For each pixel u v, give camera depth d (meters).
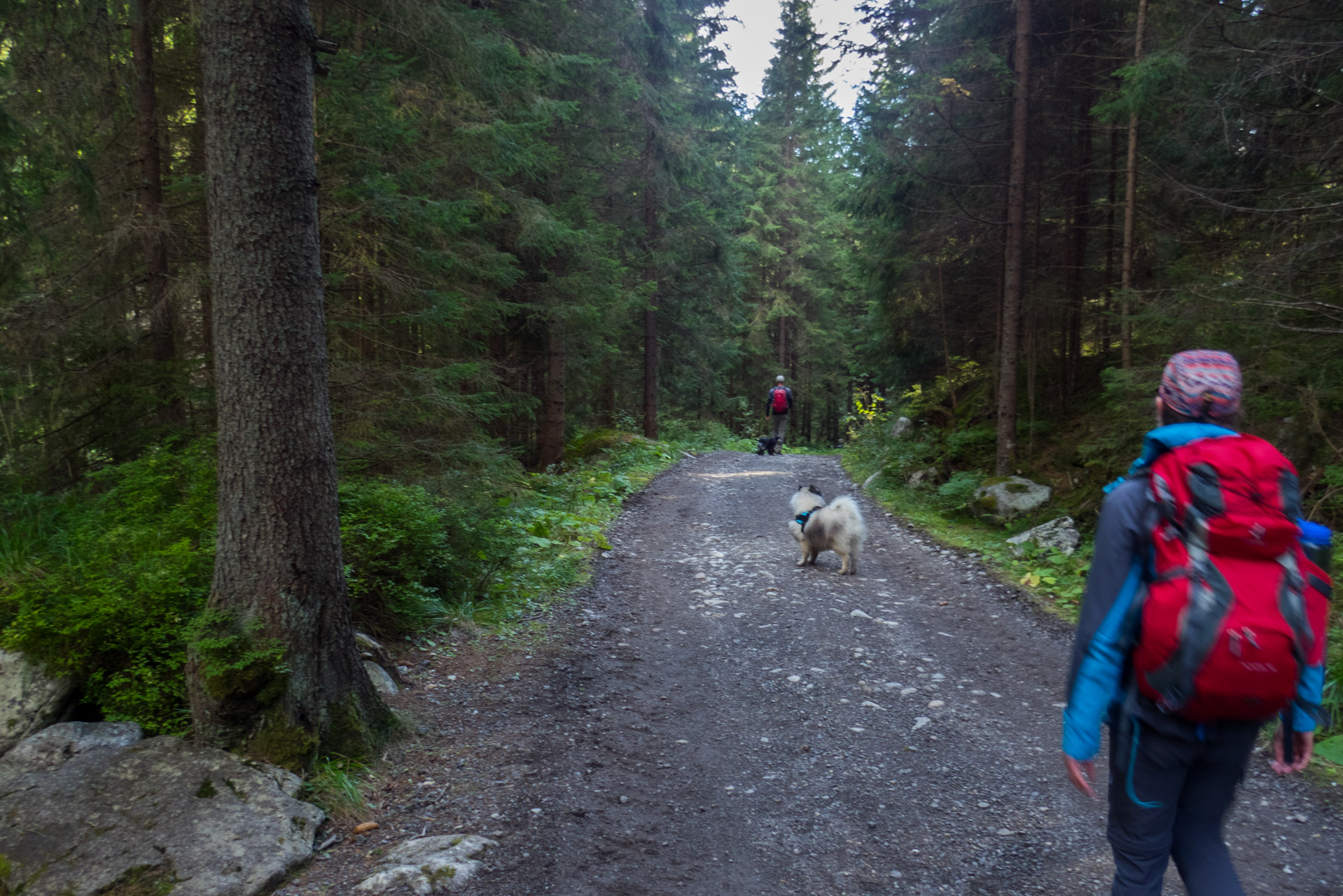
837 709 4.75
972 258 13.77
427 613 5.67
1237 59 6.81
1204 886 1.92
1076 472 10.60
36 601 4.01
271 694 3.53
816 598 7.23
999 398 11.10
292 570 3.63
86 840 2.86
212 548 4.45
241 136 3.54
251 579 3.60
